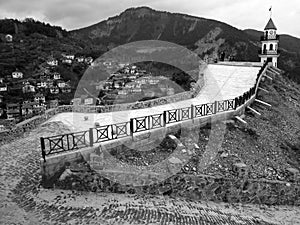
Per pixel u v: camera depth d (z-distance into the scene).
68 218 6.82
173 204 8.53
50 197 7.91
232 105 14.10
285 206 10.07
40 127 14.23
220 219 7.94
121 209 7.59
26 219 6.72
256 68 24.48
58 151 8.84
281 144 13.15
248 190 9.79
